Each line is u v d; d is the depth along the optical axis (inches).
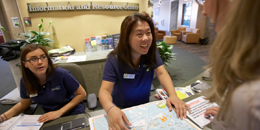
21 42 74.5
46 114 34.9
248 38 9.3
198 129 26.5
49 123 32.0
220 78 12.5
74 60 77.6
